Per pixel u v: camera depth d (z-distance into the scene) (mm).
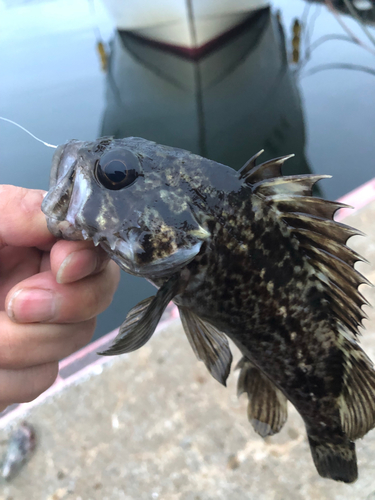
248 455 222
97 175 124
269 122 686
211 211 125
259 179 130
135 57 939
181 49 850
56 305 141
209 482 215
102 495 215
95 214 124
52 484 221
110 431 238
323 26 977
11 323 139
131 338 114
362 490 200
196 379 256
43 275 146
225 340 149
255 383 175
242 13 843
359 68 809
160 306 121
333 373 150
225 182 127
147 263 123
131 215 123
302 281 135
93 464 226
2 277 165
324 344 144
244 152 623
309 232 131
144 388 255
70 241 140
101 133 705
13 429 240
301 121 686
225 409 240
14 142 675
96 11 1132
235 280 130
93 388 258
